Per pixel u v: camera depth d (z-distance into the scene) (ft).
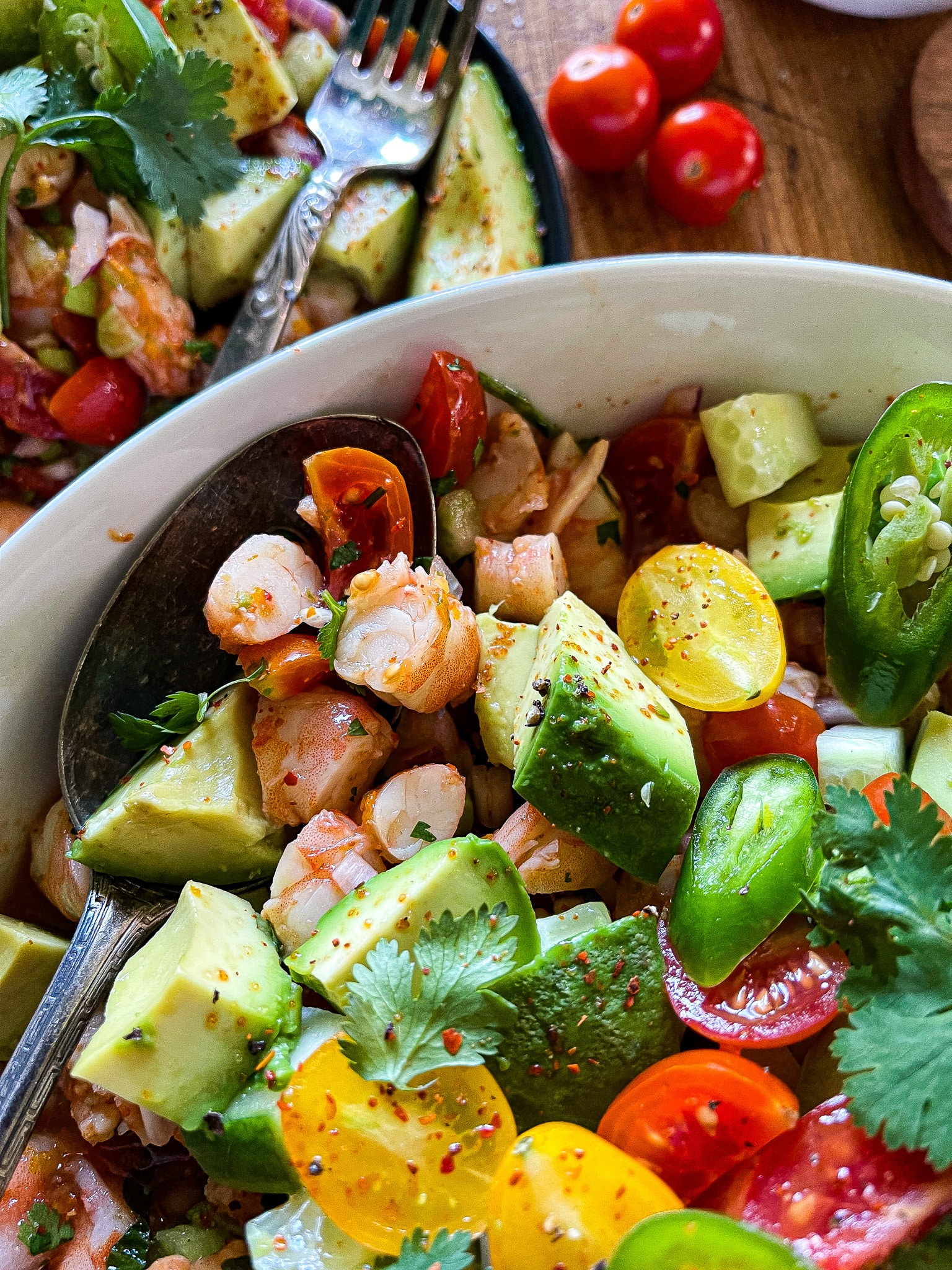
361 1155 0.79
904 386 0.96
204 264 1.02
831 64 1.17
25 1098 0.85
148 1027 0.80
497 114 1.04
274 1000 0.83
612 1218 0.77
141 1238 0.89
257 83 1.01
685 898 0.85
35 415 1.01
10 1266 0.88
